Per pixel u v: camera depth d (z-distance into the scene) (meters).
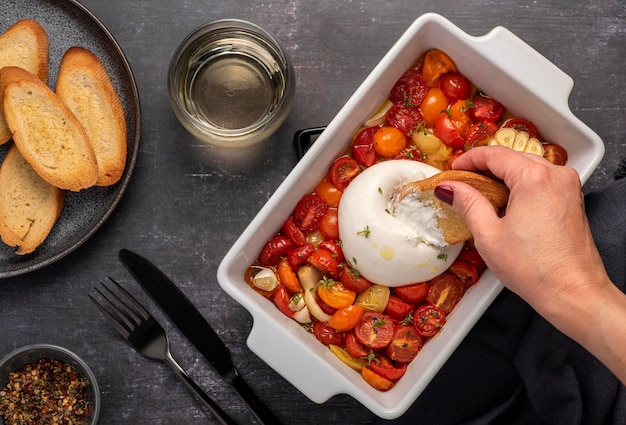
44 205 0.84
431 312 0.74
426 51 0.75
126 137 0.84
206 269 0.86
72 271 0.86
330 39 0.87
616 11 0.87
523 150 0.74
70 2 0.83
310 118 0.86
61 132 0.83
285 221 0.76
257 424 0.86
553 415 0.81
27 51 0.84
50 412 0.85
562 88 0.72
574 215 0.63
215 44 0.83
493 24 0.87
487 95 0.76
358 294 0.75
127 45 0.87
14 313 0.86
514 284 0.64
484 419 0.81
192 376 0.86
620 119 0.87
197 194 0.86
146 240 0.86
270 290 0.76
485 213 0.65
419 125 0.75
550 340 0.80
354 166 0.76
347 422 0.85
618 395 0.80
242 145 0.82
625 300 0.61
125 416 0.86
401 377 0.74
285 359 0.71
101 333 0.86
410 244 0.72
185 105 0.83
